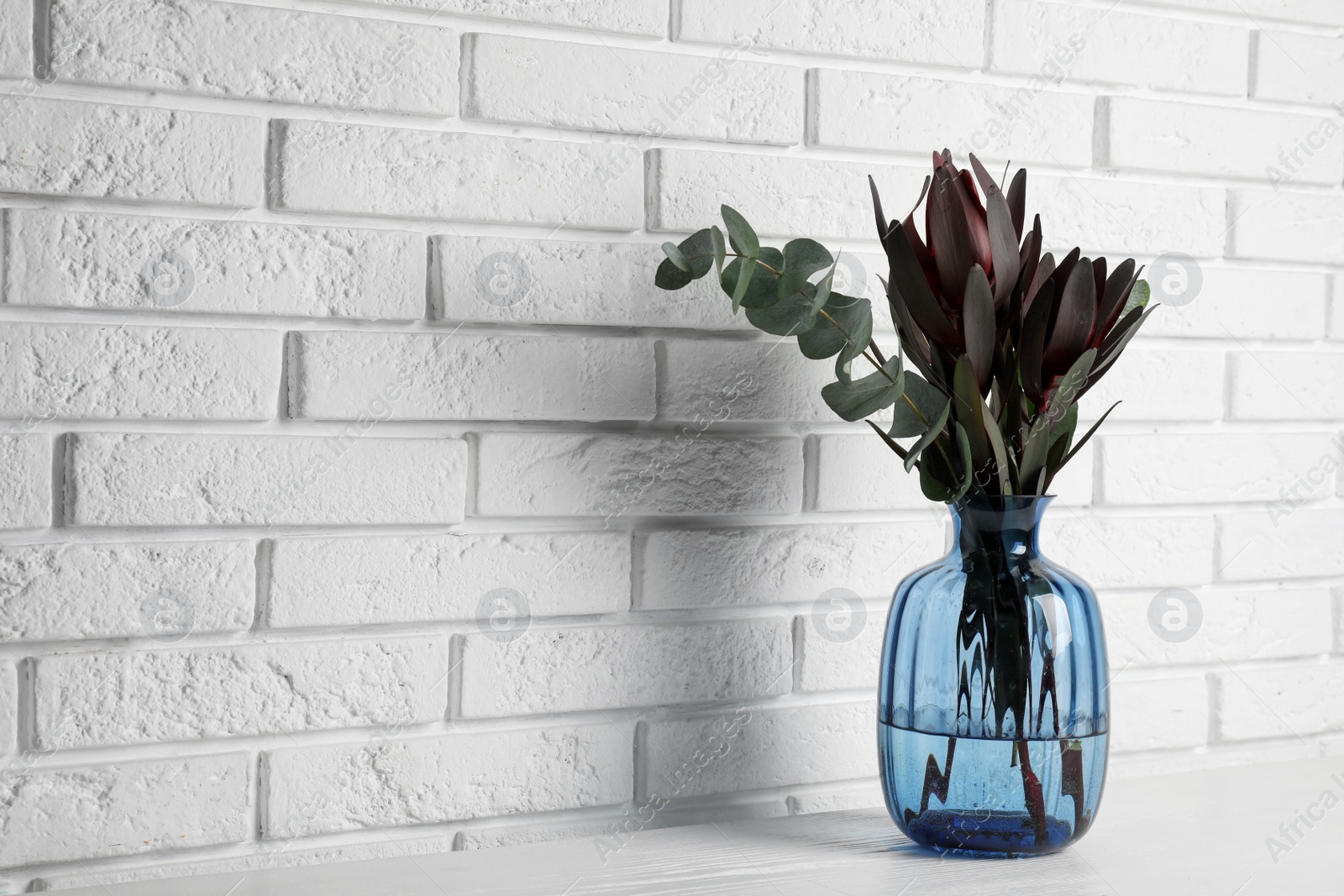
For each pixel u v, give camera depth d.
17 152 0.80
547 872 0.83
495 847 0.88
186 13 0.83
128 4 0.82
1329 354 1.21
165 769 0.84
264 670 0.86
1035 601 0.84
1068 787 0.84
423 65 0.90
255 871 0.82
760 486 1.00
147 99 0.83
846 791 1.04
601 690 0.95
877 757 1.04
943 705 0.85
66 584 0.81
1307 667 1.21
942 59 1.06
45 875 0.81
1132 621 1.14
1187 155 1.16
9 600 0.80
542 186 0.93
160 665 0.84
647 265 0.96
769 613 1.01
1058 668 0.84
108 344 0.82
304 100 0.87
